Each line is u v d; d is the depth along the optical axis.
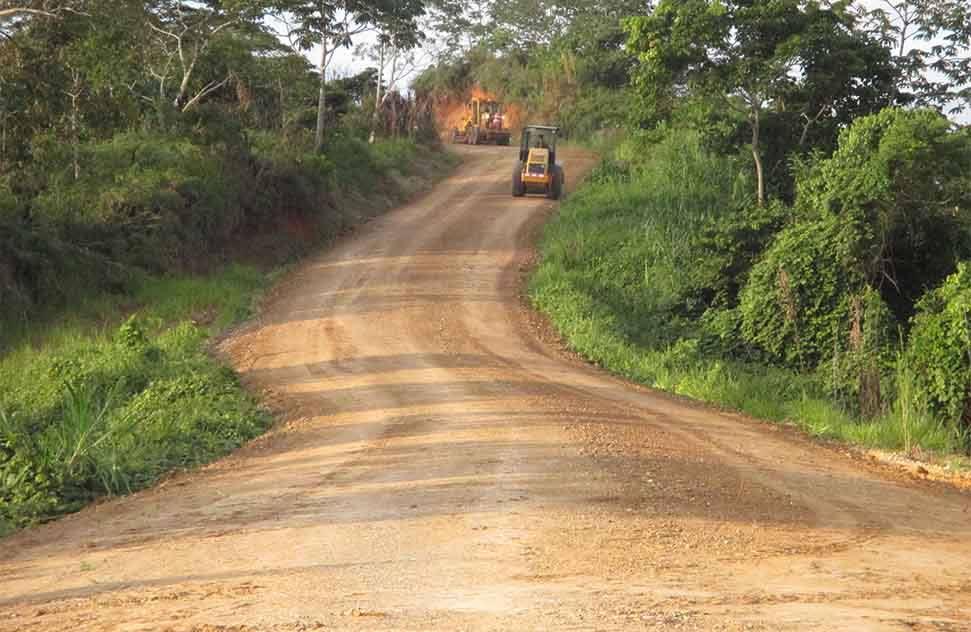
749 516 11.66
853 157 31.42
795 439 19.95
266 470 15.08
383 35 71.38
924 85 47.78
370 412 20.00
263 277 40.50
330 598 7.63
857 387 26.08
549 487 12.82
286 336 30.66
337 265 42.56
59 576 9.36
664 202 46.81
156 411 18.44
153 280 36.88
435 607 7.09
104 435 16.09
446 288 38.19
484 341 30.67
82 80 35.16
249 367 26.56
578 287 38.06
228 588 8.26
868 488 14.73
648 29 40.59
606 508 11.62
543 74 93.00
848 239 30.34
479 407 20.11
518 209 54.16
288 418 20.03
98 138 41.59
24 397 21.94
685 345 30.38
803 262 30.81
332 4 57.81
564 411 19.75
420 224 51.06
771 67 39.19
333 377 24.77
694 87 40.53
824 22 39.56
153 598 8.03
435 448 15.94
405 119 73.44
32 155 35.31
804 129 41.41
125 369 23.34
